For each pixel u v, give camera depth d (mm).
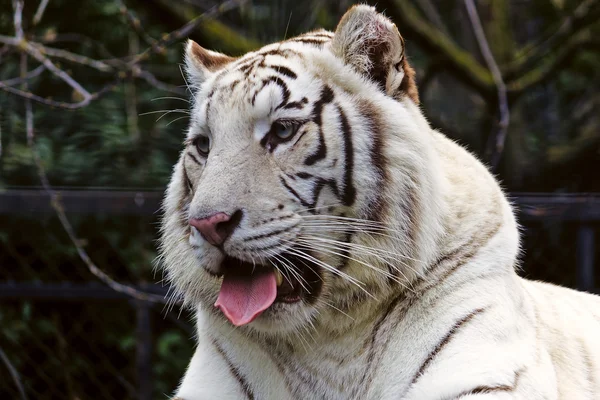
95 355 12336
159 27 15820
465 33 16812
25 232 12414
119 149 13930
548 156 15898
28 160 13344
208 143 6113
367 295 5859
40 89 14398
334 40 6035
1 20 14562
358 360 5918
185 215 6262
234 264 5812
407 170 5828
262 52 6246
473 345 5586
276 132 5770
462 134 16875
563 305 7074
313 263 5797
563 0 17766
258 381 6145
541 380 5605
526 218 10531
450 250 5914
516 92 15195
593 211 10406
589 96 17938
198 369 6344
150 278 12461
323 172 5723
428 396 5512
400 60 6027
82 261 12617
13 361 12297
